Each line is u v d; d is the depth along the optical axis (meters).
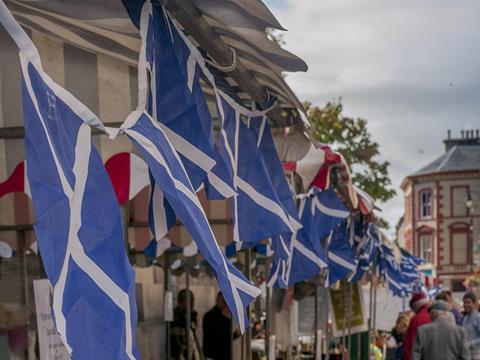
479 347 13.01
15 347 4.28
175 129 2.96
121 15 3.05
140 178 4.17
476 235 69.31
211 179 3.34
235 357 8.65
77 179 2.04
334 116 21.84
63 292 1.88
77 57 3.76
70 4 2.97
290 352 11.29
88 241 2.01
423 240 72.69
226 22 3.09
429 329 10.44
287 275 5.10
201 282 10.56
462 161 70.44
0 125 3.84
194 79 3.18
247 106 4.15
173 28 3.06
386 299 20.36
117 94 3.89
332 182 6.37
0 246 4.78
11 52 3.48
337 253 8.13
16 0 2.92
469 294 13.56
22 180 3.97
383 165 22.19
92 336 1.92
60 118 2.04
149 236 6.26
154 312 7.64
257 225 3.69
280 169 4.19
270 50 3.31
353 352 14.42
